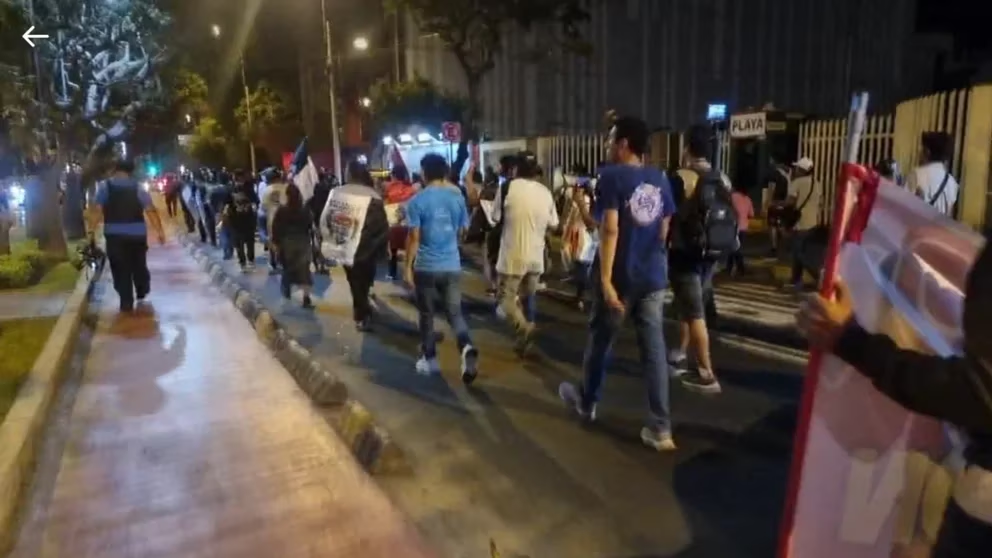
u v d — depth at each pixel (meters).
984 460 1.65
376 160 28.95
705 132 5.58
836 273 1.94
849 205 1.96
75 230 18.33
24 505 3.96
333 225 7.84
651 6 28.98
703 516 3.79
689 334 6.18
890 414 2.06
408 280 6.21
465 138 20.77
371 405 5.59
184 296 10.41
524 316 7.15
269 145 41.41
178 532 3.66
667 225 4.46
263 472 4.34
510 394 5.79
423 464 4.48
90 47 15.52
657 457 4.52
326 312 9.35
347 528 3.68
